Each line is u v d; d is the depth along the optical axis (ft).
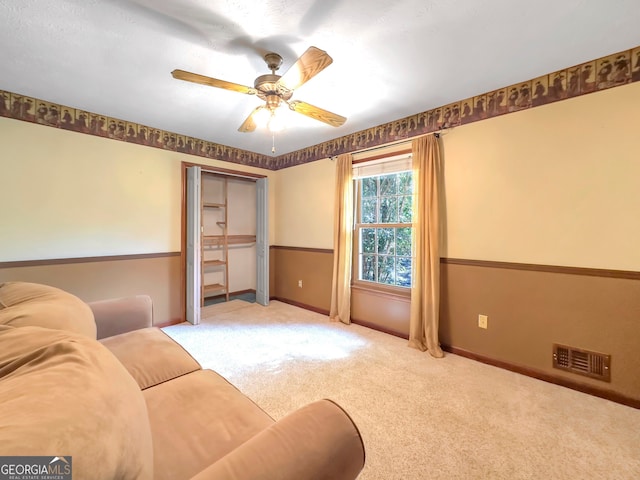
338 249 11.82
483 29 5.51
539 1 4.83
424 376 7.39
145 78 7.31
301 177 13.97
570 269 6.90
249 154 14.26
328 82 7.50
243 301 15.51
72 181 9.27
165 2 4.84
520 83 7.55
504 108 7.81
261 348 9.12
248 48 6.11
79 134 9.34
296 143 12.99
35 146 8.59
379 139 10.62
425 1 4.83
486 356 8.18
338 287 11.80
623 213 6.29
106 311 6.29
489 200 8.13
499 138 7.92
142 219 10.80
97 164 9.73
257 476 2.08
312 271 13.53
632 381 6.16
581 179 6.76
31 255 8.61
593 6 4.92
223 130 11.19
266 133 11.58
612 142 6.38
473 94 8.20
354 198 11.76
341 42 5.91
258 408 3.84
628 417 5.78
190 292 11.70
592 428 5.46
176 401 3.90
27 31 5.52
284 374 7.46
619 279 6.34
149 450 2.08
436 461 4.68
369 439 5.17
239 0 4.81
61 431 1.48
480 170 8.27
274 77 6.07
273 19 5.27
